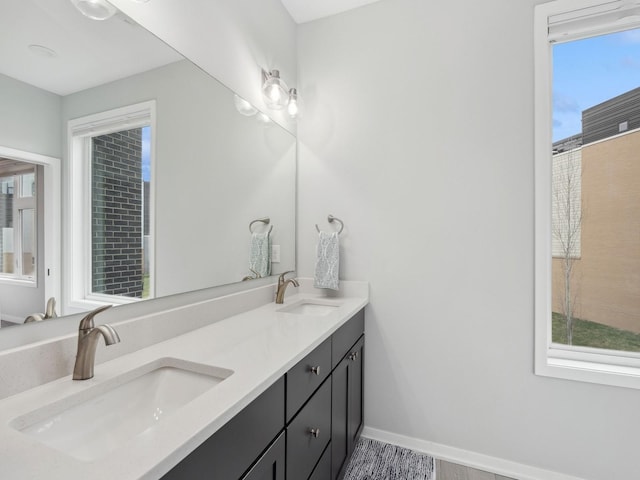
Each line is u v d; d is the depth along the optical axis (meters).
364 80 2.03
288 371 1.02
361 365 1.92
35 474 0.50
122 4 1.07
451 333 1.83
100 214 1.02
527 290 1.68
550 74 1.69
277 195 2.01
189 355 1.02
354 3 2.03
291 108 2.00
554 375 1.62
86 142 0.97
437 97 1.86
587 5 1.56
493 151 1.75
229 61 1.58
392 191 1.96
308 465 1.16
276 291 1.96
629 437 1.51
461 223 1.81
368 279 2.01
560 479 1.61
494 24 1.75
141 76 1.15
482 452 1.75
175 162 1.29
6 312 0.79
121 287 1.08
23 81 0.82
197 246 1.41
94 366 0.91
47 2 0.88
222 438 0.71
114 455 0.54
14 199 0.81
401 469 1.72
